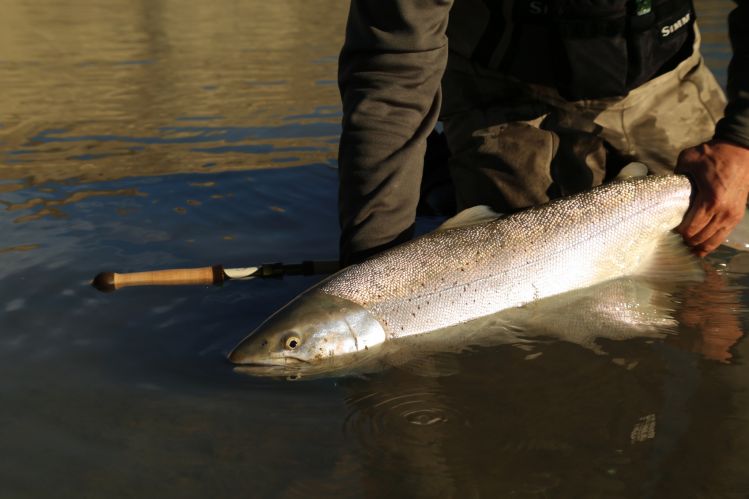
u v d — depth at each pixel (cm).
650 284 325
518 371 259
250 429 227
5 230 394
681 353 266
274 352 271
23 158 529
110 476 205
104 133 594
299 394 249
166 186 464
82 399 245
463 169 367
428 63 288
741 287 321
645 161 368
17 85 786
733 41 319
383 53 283
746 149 313
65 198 444
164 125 616
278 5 1477
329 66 844
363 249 300
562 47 341
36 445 220
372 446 217
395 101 290
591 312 301
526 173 353
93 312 307
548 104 358
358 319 284
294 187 462
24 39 1096
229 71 832
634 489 196
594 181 362
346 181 299
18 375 259
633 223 323
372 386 254
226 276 331
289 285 331
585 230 318
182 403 243
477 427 226
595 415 230
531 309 305
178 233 393
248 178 479
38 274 340
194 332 292
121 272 342
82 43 1059
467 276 300
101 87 768
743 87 310
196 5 1498
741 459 206
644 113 362
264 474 205
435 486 199
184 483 202
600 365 260
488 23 351
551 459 209
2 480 203
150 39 1088
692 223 326
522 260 308
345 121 296
